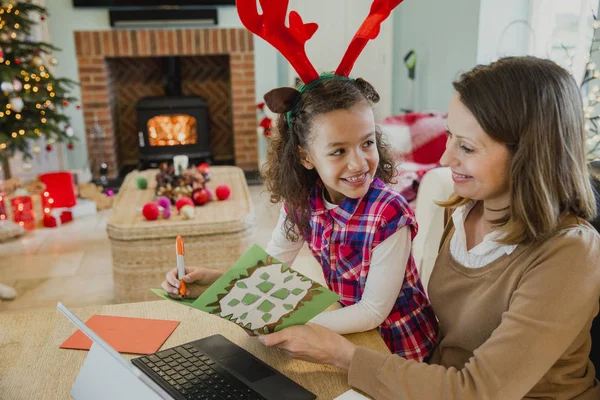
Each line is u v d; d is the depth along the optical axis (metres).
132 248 2.62
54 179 4.08
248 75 5.21
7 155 4.16
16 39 3.99
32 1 4.69
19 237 3.81
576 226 0.96
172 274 1.23
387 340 1.24
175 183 3.08
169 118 5.23
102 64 4.98
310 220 1.27
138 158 5.73
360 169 1.08
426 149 3.38
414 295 1.26
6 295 2.94
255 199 4.64
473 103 0.95
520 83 0.93
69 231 3.92
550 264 0.93
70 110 5.03
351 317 1.16
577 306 0.90
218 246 2.68
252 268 1.11
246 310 1.03
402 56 4.84
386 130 3.39
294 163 1.23
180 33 5.04
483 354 0.92
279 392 0.97
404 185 3.02
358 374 0.98
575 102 0.95
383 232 1.15
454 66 3.81
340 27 4.85
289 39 1.11
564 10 3.10
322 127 1.08
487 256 1.07
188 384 1.00
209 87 5.70
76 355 1.11
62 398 0.98
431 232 2.07
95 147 5.13
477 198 1.03
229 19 5.07
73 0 4.79
